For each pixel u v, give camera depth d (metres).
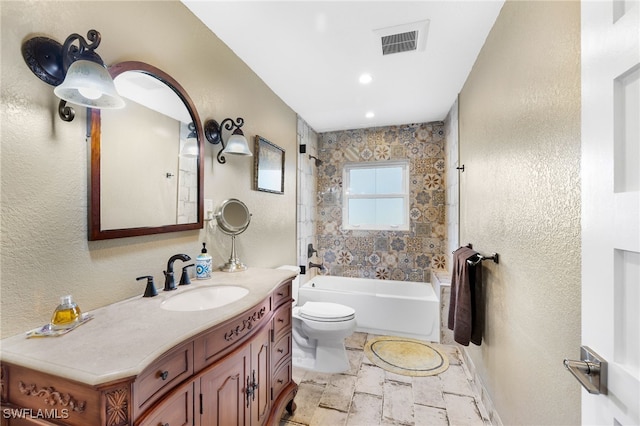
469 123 2.19
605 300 0.57
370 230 3.60
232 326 1.10
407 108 2.94
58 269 0.93
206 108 1.64
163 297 1.19
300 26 1.64
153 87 1.29
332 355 2.17
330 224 3.73
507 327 1.43
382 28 1.66
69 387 0.68
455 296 2.00
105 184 1.07
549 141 1.05
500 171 1.53
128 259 1.17
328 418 1.65
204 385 0.96
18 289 0.84
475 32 1.70
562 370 0.97
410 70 2.14
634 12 0.49
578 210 0.89
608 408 0.56
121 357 0.71
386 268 3.54
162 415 0.79
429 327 2.71
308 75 2.22
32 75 0.87
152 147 1.28
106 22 1.09
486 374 1.75
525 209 1.24
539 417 1.12
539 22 1.12
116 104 1.00
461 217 2.48
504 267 1.48
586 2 0.64
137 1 1.22
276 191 2.48
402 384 1.99
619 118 0.54
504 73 1.47
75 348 0.75
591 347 0.62
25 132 0.85
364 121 3.35
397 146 3.51
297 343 2.28
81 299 1.00
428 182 3.41
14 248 0.83
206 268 1.50
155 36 1.30
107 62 1.09
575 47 0.90
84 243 1.01
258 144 2.17
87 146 1.01
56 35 0.93
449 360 2.32
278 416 1.47
